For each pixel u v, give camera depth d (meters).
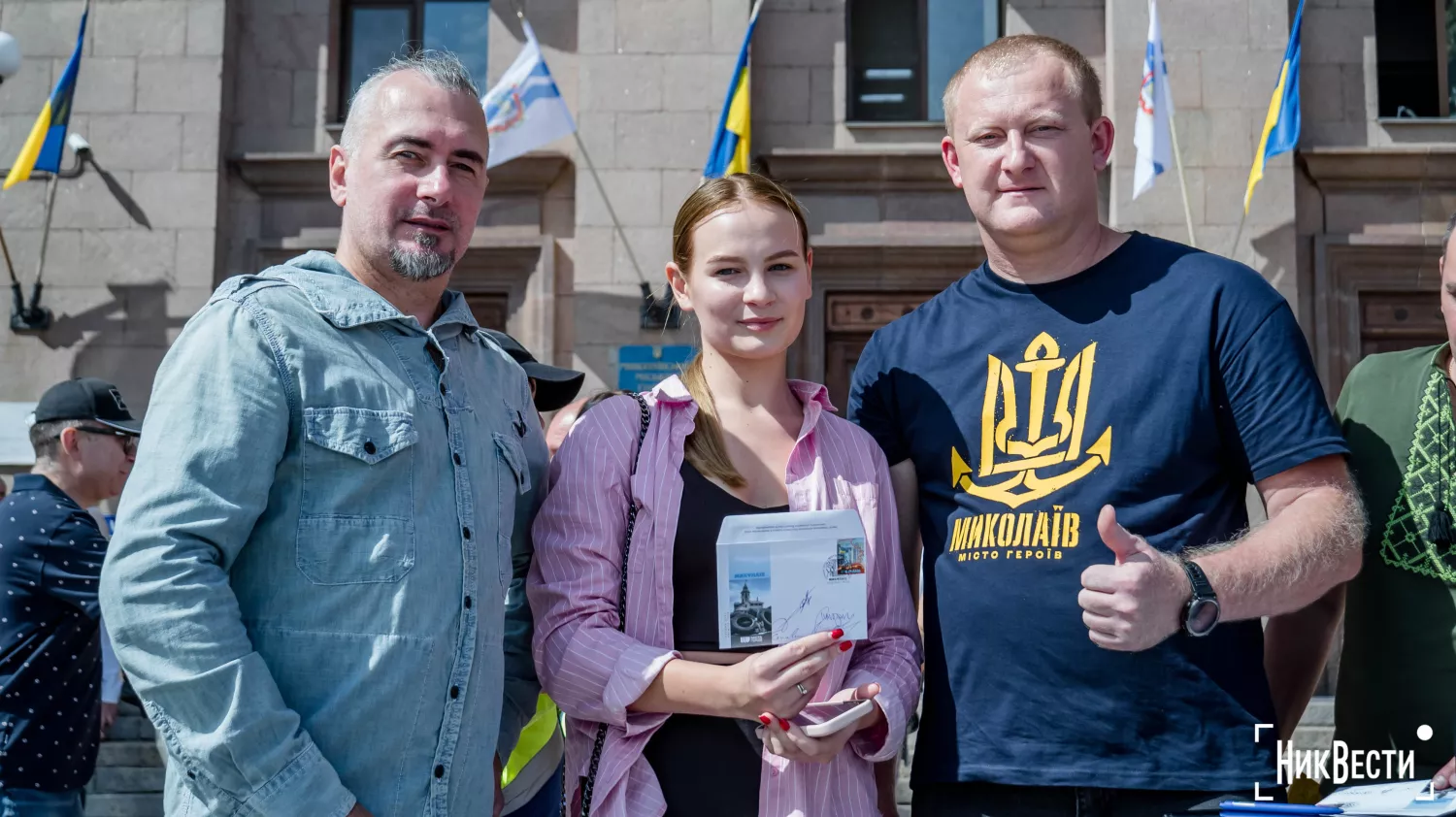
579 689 2.24
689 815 2.23
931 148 8.93
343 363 2.14
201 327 2.10
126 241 9.05
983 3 9.46
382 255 2.29
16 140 9.19
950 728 2.43
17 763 3.92
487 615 2.20
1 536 3.99
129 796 6.67
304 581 2.04
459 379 2.33
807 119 9.12
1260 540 2.20
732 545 2.20
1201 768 2.26
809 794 2.25
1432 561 2.65
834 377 9.08
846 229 9.05
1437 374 2.75
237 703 1.90
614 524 2.36
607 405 2.47
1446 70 9.20
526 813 3.03
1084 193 2.51
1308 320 8.87
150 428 2.03
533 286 9.11
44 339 8.98
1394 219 8.91
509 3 9.31
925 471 2.61
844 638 2.19
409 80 2.37
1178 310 2.42
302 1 9.45
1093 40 9.17
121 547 1.95
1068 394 2.45
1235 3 8.91
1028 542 2.39
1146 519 2.34
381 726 2.03
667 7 9.14
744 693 2.10
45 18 9.26
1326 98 9.00
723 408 2.48
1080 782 2.28
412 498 2.13
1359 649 2.78
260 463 2.03
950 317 2.68
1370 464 2.77
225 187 9.23
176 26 9.20
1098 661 2.31
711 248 2.44
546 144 8.80
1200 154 8.83
